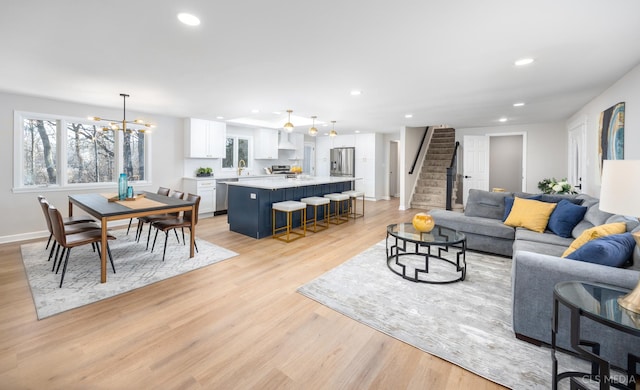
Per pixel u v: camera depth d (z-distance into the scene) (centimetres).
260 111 543
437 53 255
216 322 226
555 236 334
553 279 188
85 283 290
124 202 362
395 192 1027
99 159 525
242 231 498
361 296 269
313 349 195
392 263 356
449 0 172
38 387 159
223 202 668
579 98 429
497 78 329
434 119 634
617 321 129
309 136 991
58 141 474
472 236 404
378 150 915
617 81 338
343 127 777
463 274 305
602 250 185
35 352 188
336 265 350
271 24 205
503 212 425
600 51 250
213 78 332
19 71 311
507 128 728
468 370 176
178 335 209
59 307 243
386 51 252
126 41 234
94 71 310
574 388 150
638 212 144
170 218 414
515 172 831
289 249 414
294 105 482
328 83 349
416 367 179
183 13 191
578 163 546
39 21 202
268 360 184
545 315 192
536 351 193
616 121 331
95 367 175
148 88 379
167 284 294
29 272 314
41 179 467
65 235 290
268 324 224
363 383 166
